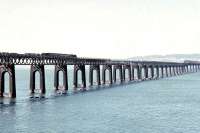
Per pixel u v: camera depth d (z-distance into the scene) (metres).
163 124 56.69
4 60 72.94
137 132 51.00
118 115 64.62
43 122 56.84
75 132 50.53
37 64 83.69
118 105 77.94
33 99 82.19
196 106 77.88
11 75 74.75
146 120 59.91
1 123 55.72
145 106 77.06
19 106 71.25
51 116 61.81
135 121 58.94
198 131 51.88
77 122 57.41
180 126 55.25
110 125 55.44
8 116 61.06
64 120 58.59
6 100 75.25
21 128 52.56
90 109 70.75
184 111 70.31
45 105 73.62
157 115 65.19
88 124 55.94
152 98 93.69
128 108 73.50
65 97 88.69
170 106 77.50
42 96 86.50
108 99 88.12
